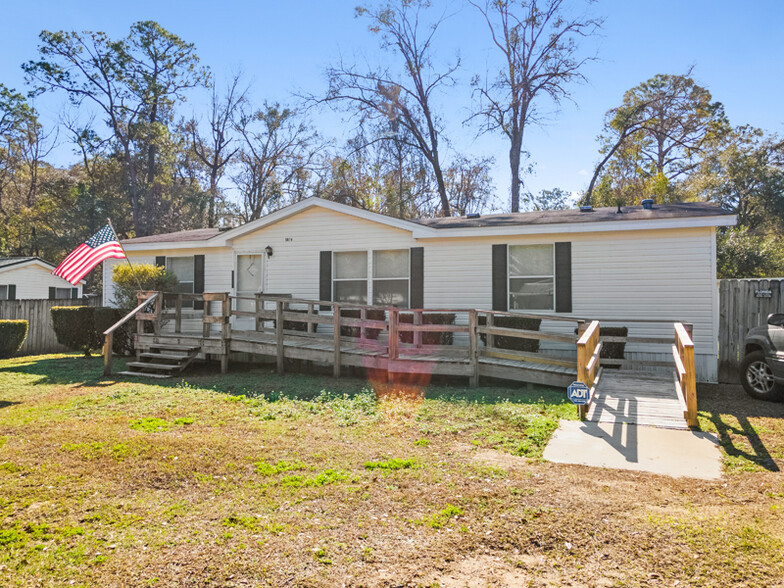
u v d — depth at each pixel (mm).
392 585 3033
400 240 12734
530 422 6605
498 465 5156
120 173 36594
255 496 4383
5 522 3906
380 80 28484
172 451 5621
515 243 11867
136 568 3232
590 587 3000
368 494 4391
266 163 35500
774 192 35281
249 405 8156
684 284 10680
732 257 20406
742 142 37062
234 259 14406
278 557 3348
